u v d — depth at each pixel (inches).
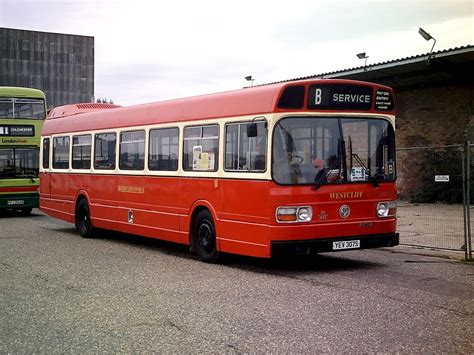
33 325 265.1
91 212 598.5
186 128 455.8
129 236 623.2
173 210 470.3
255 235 380.5
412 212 784.3
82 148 621.3
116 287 345.1
